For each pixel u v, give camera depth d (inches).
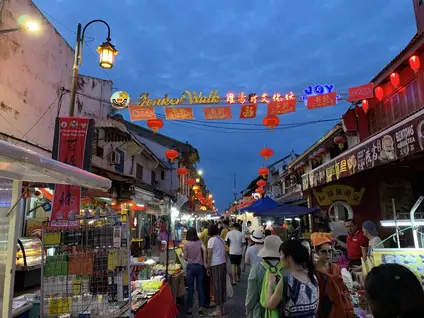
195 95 347.9
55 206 248.7
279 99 344.2
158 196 751.1
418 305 57.3
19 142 364.2
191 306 309.9
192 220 1434.5
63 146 270.1
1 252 156.9
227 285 327.3
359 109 466.0
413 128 187.8
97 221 179.3
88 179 165.6
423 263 169.5
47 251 179.0
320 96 339.9
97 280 173.9
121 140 605.3
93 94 572.7
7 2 349.4
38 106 408.2
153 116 352.5
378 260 175.5
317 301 130.6
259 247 285.9
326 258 159.8
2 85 342.0
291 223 909.2
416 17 386.0
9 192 165.0
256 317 164.7
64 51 472.7
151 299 214.8
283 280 131.8
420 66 338.3
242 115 344.8
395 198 370.6
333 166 317.4
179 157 1376.7
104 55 339.9
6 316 153.7
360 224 374.6
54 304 170.6
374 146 234.7
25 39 381.4
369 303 61.8
